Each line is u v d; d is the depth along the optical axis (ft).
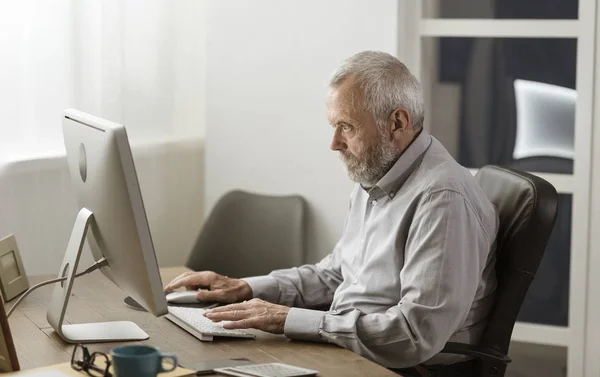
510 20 12.01
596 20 11.60
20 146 11.06
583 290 12.00
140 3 12.56
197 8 13.41
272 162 12.82
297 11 12.43
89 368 6.28
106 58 11.96
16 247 9.02
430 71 12.50
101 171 6.63
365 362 6.95
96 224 7.10
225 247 12.14
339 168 12.42
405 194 8.20
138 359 5.57
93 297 8.79
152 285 6.55
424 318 7.48
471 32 12.15
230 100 12.94
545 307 12.37
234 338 7.53
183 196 13.62
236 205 12.25
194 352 7.08
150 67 12.81
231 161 13.05
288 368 6.57
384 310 8.15
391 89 8.08
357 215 9.16
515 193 8.35
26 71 11.03
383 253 8.19
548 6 11.84
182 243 13.70
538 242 8.12
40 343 7.25
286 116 12.67
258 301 7.84
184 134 13.51
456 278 7.60
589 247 11.93
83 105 11.73
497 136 12.35
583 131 11.80
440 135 12.60
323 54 12.36
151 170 13.04
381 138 8.16
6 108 10.84
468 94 12.40
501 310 8.17
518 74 12.15
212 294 8.70
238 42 12.80
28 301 8.65
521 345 12.48
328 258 9.61
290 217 12.05
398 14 11.96
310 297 9.27
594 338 12.01
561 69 11.93
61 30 11.37
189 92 13.50
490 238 8.07
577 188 11.91
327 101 8.33
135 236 6.45
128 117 12.55
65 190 11.68
